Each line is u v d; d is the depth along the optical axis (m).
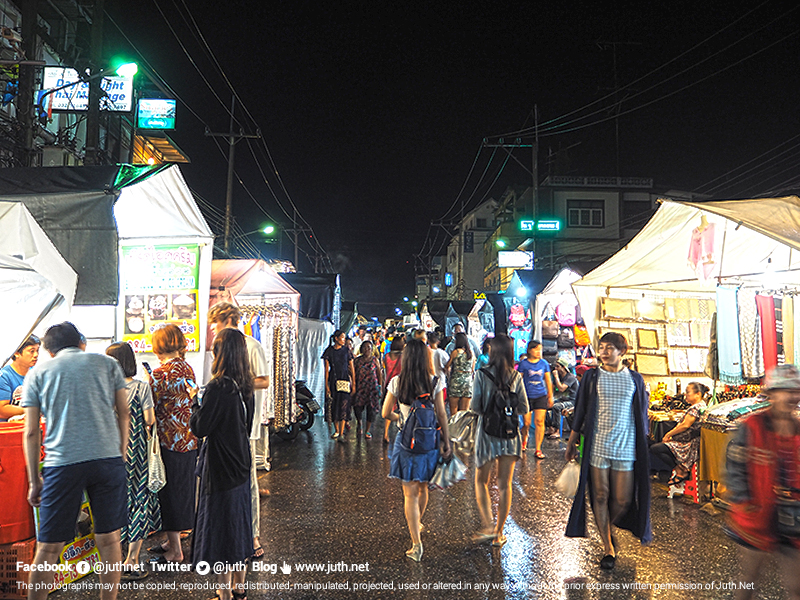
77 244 5.79
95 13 12.39
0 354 4.46
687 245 7.97
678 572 4.40
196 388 4.81
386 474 7.72
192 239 6.75
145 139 23.92
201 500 3.71
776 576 4.30
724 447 6.01
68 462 3.41
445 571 4.39
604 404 4.58
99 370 3.64
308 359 14.87
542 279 14.18
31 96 12.02
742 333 7.71
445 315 21.91
